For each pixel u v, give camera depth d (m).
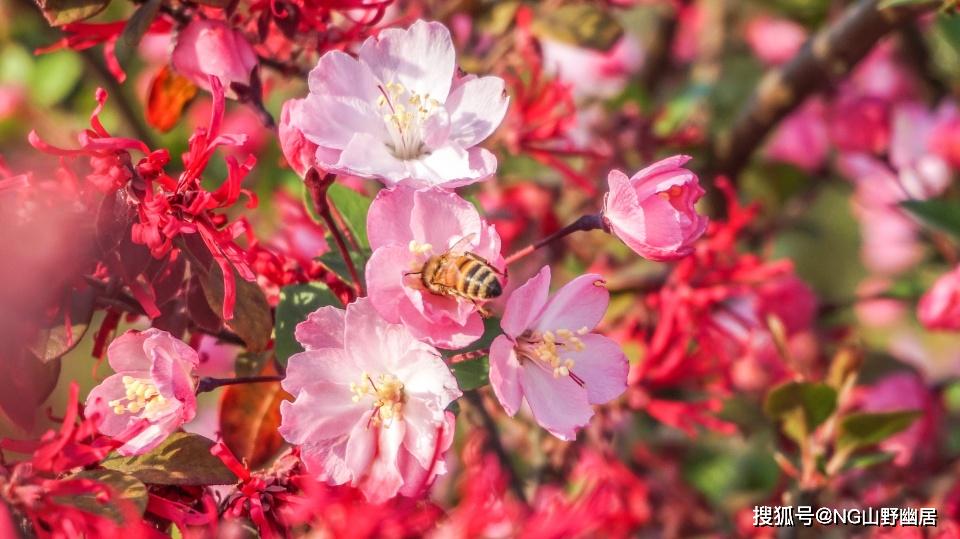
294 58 0.36
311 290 0.32
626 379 0.31
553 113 0.44
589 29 0.43
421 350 0.30
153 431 0.31
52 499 0.30
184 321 0.33
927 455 0.45
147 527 0.30
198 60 0.34
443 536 0.32
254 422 0.33
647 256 0.31
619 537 0.40
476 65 0.43
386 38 0.32
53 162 0.33
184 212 0.31
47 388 0.32
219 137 0.31
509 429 0.44
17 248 0.31
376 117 0.32
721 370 0.42
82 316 0.32
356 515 0.30
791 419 0.39
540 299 0.30
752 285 0.45
